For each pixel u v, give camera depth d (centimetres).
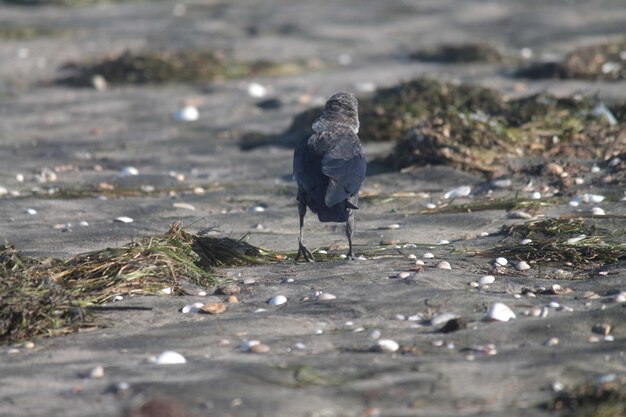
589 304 920
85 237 1283
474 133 1692
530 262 1098
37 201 1530
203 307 952
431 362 764
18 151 2008
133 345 841
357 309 925
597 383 701
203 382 717
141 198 1578
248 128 2205
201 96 2577
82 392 718
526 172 1549
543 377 729
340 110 1234
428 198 1491
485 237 1228
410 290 977
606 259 1084
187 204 1522
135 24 3825
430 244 1209
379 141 1948
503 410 671
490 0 4212
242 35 3528
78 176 1778
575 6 3962
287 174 1764
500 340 823
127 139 2119
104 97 2598
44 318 906
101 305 972
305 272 1086
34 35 3572
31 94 2659
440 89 2062
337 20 3809
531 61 2917
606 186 1444
